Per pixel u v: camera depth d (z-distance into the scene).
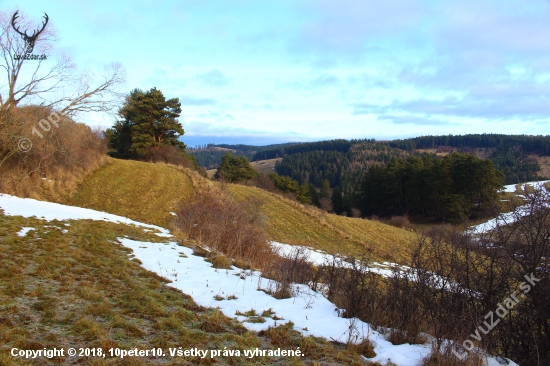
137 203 23.02
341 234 28.08
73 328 4.99
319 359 5.04
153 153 46.62
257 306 7.25
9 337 4.45
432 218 50.38
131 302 6.34
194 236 16.22
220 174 58.28
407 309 6.29
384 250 24.23
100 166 29.62
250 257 13.88
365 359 5.18
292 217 30.09
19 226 10.77
